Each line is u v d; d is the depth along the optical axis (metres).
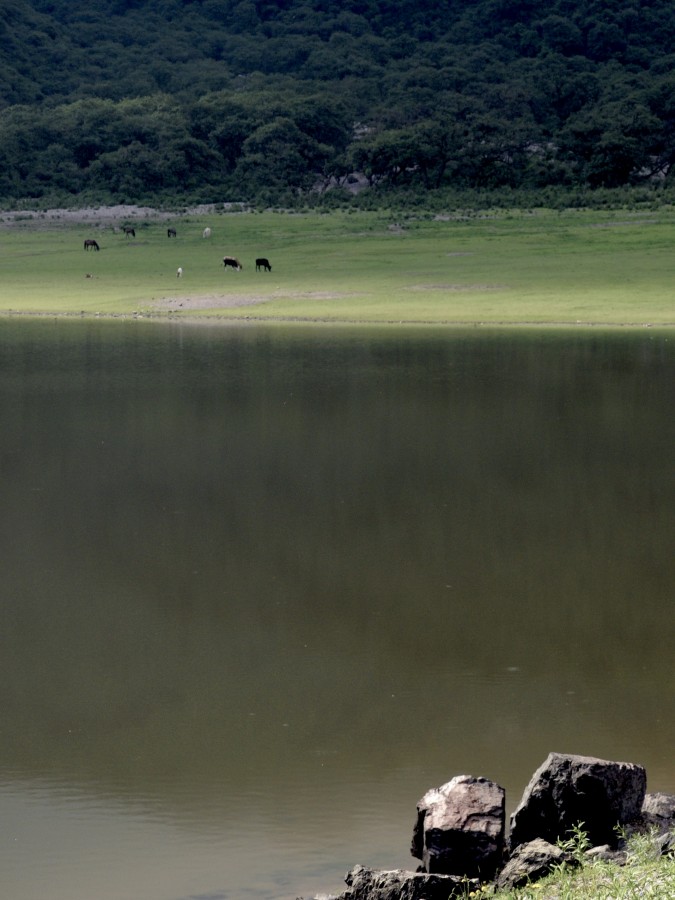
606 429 71.31
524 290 174.50
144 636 36.34
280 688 32.38
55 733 29.59
